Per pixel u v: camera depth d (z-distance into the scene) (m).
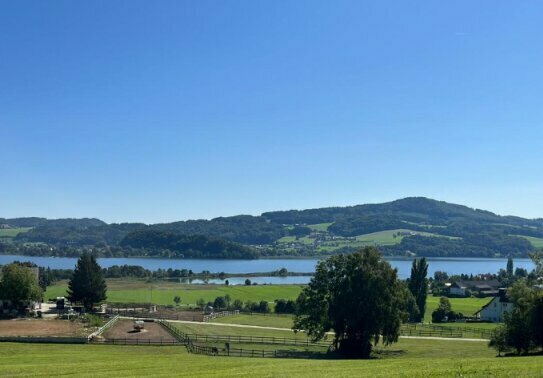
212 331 80.44
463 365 32.28
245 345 67.31
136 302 129.88
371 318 62.56
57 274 182.62
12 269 90.25
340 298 64.31
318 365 38.38
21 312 87.88
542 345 51.47
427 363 35.78
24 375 35.31
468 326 95.88
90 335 66.12
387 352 65.31
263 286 173.25
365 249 67.81
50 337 62.03
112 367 39.31
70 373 36.00
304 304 69.50
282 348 66.38
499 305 109.25
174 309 112.00
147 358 47.88
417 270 112.00
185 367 38.66
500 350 53.84
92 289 102.94
